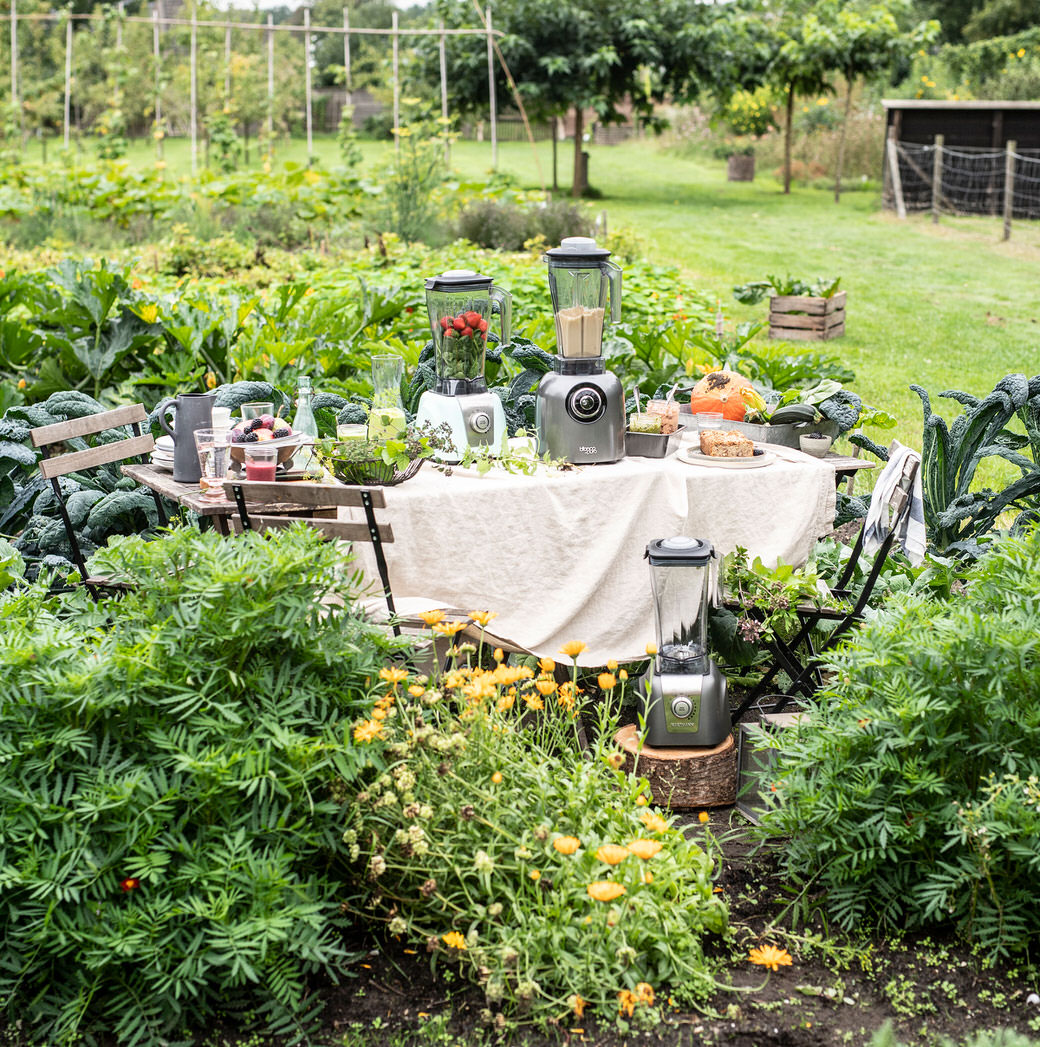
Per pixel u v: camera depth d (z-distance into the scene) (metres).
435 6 20.72
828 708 3.18
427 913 2.77
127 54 21.23
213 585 2.74
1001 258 14.88
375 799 2.79
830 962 2.77
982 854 2.71
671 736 3.46
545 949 2.63
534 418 4.86
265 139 20.75
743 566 3.84
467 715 3.00
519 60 20.53
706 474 3.92
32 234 14.13
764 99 25.88
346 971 2.65
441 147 15.85
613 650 3.96
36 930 2.55
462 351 3.99
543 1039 2.52
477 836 2.77
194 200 14.84
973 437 4.74
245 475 3.60
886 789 2.92
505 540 3.75
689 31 20.28
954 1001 2.64
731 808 3.49
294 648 2.87
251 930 2.49
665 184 23.83
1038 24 32.28
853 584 4.16
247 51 26.30
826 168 23.88
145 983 2.58
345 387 5.52
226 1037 2.57
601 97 20.28
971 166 18.80
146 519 4.55
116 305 6.47
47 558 4.26
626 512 3.88
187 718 2.74
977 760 2.93
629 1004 2.47
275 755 2.71
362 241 13.76
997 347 9.95
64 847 2.55
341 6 34.19
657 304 9.21
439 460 3.99
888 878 2.92
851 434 4.82
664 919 2.70
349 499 3.27
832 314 10.12
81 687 2.68
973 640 2.91
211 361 6.25
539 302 9.30
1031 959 2.77
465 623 3.54
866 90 26.97
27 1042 2.53
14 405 5.62
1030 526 4.39
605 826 2.92
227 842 2.58
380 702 2.85
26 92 25.75
